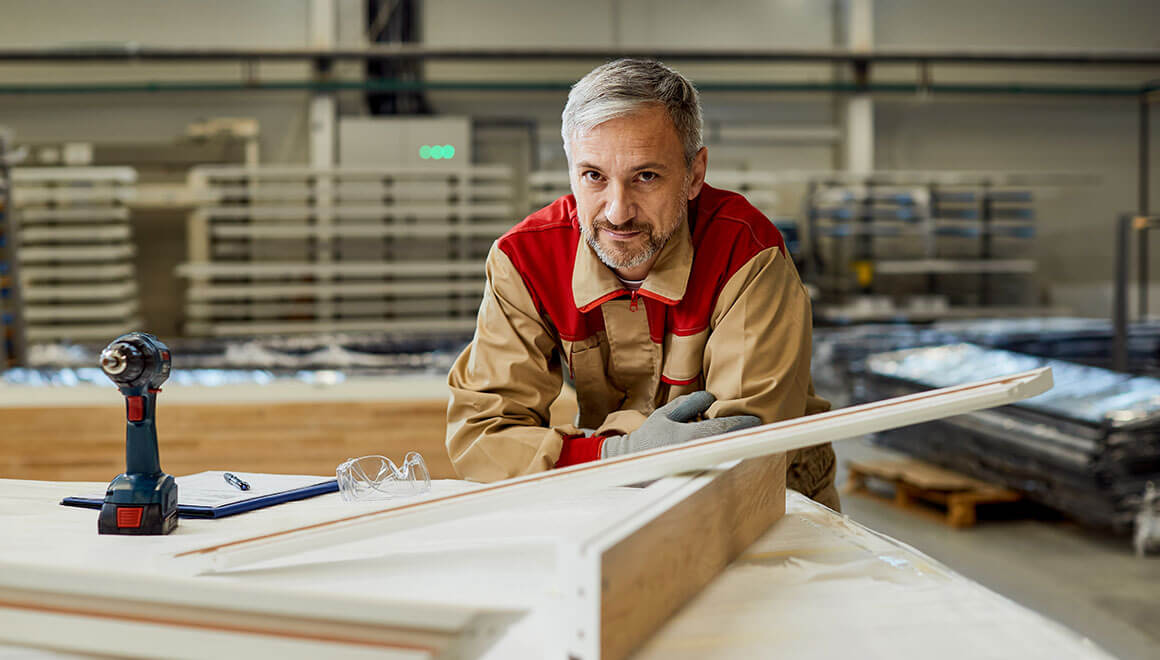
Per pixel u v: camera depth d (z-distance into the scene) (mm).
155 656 985
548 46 10664
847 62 10703
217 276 9891
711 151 11172
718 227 1682
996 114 11430
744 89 10727
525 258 1726
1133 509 4305
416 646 915
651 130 1465
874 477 5672
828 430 1145
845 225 10383
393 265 9695
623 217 1503
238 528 1247
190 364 5766
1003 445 4859
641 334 1707
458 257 10008
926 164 11422
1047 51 10477
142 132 10469
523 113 10977
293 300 10078
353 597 957
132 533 1197
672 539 998
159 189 9508
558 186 9891
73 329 9539
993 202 11125
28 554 1091
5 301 5945
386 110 10602
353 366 5512
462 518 1232
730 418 1433
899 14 11219
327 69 10250
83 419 3938
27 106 10383
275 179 10078
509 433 1641
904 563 1156
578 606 855
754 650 919
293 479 1548
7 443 3930
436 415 3975
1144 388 4707
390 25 10523
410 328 9930
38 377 4305
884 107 11336
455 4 10727
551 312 1723
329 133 10305
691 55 10203
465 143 10164
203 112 10484
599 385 1786
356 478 1439
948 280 11430
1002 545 4574
